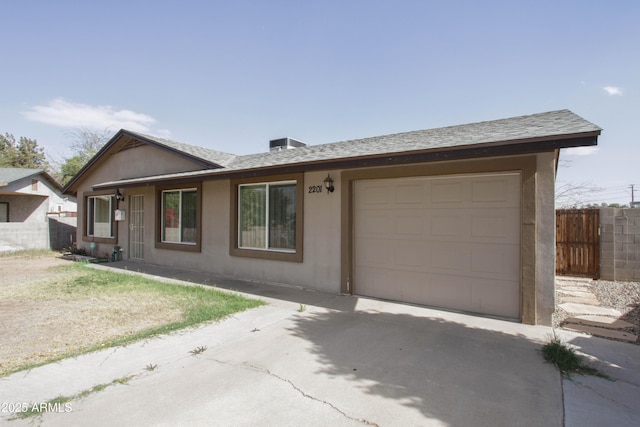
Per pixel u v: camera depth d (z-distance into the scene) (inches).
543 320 190.9
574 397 116.5
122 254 480.7
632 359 147.7
